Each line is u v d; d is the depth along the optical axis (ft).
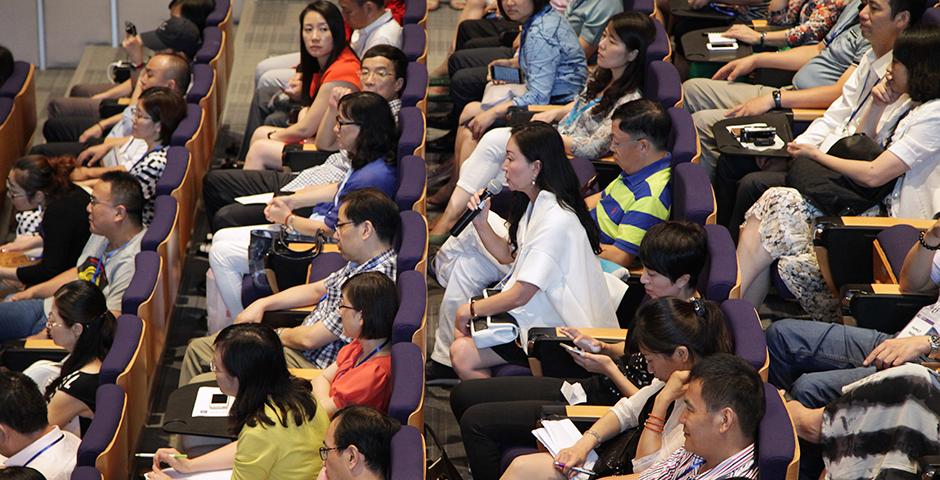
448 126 28.35
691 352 13.50
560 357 16.06
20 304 20.68
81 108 28.19
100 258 20.89
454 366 17.17
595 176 20.43
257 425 14.24
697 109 22.97
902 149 17.38
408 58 24.73
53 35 35.73
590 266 16.98
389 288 15.81
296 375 16.55
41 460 15.53
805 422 14.15
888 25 19.01
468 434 15.38
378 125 20.26
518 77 24.59
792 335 15.84
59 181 22.84
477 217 17.93
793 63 22.77
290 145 23.31
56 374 17.92
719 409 11.94
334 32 24.34
